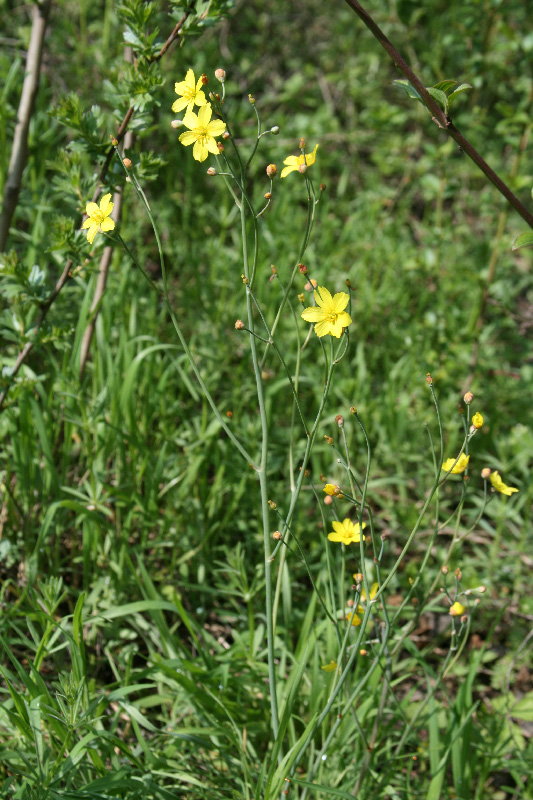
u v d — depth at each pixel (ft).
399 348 4.24
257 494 3.36
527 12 5.45
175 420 3.52
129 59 3.15
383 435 3.66
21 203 3.56
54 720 2.64
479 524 3.56
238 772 2.83
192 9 2.77
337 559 3.31
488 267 4.19
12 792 2.59
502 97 5.71
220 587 3.18
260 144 5.20
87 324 3.18
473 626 3.34
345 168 5.46
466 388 3.92
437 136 5.89
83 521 3.07
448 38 4.48
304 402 3.81
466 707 2.85
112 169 2.87
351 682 2.91
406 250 4.77
